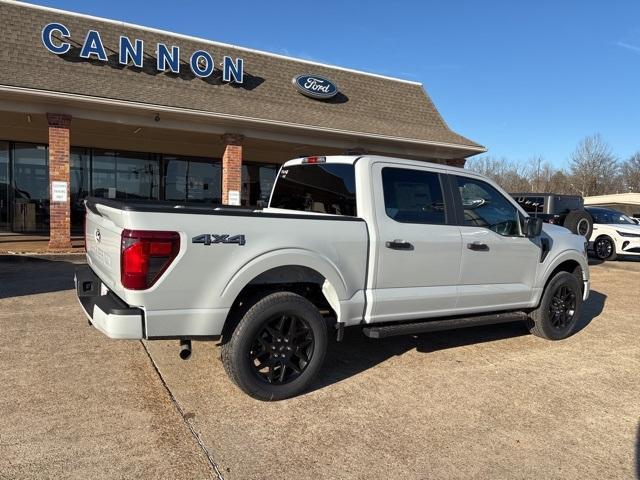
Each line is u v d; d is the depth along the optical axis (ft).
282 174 18.74
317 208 16.66
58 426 11.73
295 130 46.75
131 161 56.65
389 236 15.05
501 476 10.53
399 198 15.64
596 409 13.94
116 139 52.70
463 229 16.83
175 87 45.21
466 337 20.52
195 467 10.38
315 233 13.73
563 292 20.53
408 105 60.23
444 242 16.20
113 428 11.76
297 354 13.96
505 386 15.35
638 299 30.25
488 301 17.81
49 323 19.72
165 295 11.88
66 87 37.06
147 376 14.85
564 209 46.75
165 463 10.46
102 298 13.07
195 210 12.19
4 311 21.36
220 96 47.01
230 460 10.71
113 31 44.98
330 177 16.17
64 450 10.73
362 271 14.70
